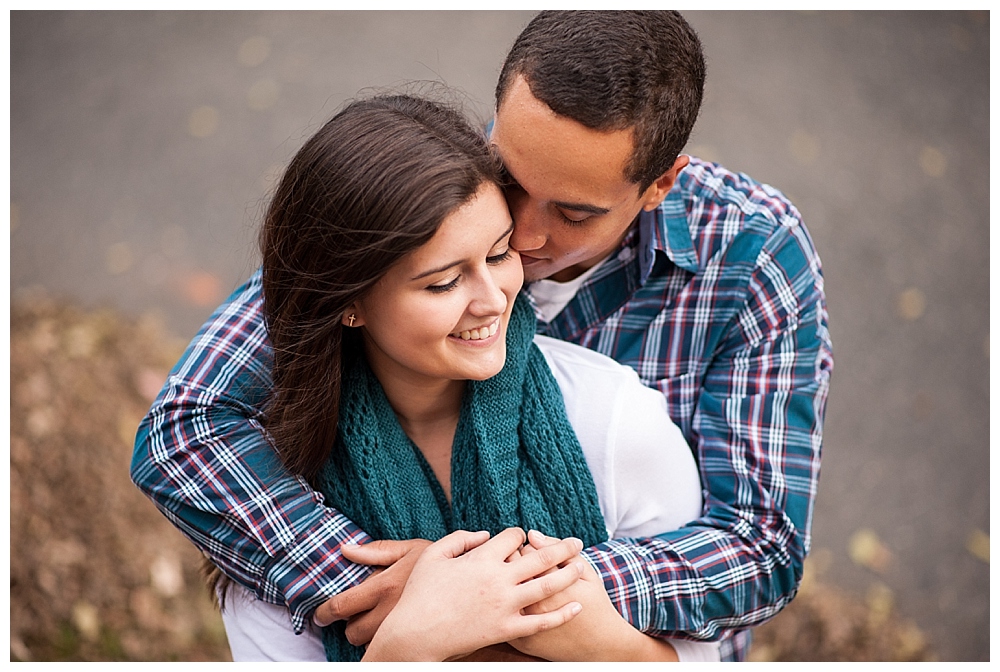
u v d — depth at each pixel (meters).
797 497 1.61
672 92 1.41
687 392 1.73
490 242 1.25
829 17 4.67
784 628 3.06
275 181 1.64
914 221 3.99
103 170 4.27
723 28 4.61
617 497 1.49
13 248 3.99
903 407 3.56
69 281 3.89
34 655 2.89
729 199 1.73
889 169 4.14
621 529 1.53
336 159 1.24
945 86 4.43
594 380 1.49
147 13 4.86
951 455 3.46
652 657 1.47
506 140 1.36
